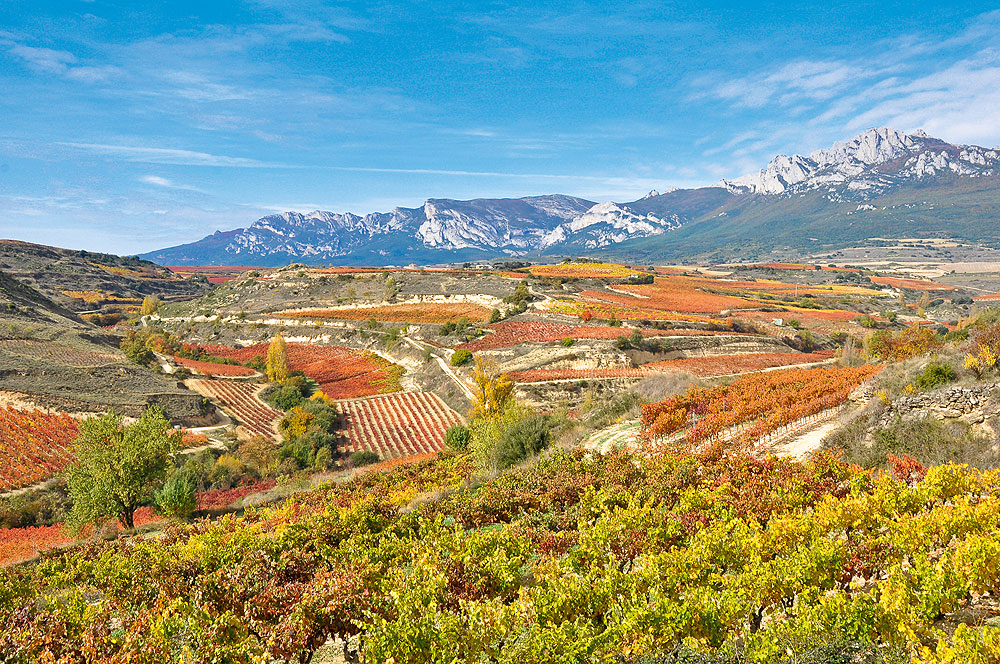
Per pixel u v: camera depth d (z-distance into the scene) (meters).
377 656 11.58
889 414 28.39
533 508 25.67
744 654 10.43
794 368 81.62
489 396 69.06
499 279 180.62
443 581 14.86
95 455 38.78
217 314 188.75
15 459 59.44
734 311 151.50
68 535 39.38
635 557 17.31
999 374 28.17
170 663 12.80
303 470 64.06
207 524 31.61
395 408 92.38
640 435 39.72
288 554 19.72
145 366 107.25
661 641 10.88
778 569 12.53
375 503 27.75
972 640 8.84
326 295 191.50
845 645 10.09
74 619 15.03
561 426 48.25
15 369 82.12
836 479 22.14
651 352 98.19
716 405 41.78
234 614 14.94
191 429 77.81
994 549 11.30
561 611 12.59
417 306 167.38
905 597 10.41
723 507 18.95
